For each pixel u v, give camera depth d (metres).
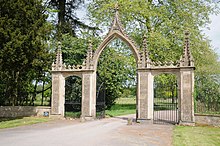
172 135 13.59
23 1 18.41
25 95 27.44
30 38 18.22
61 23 30.08
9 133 13.78
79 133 14.03
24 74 22.08
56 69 21.94
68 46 28.83
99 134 13.71
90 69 21.06
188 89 18.12
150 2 29.58
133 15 28.12
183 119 18.08
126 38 20.45
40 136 12.80
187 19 28.27
